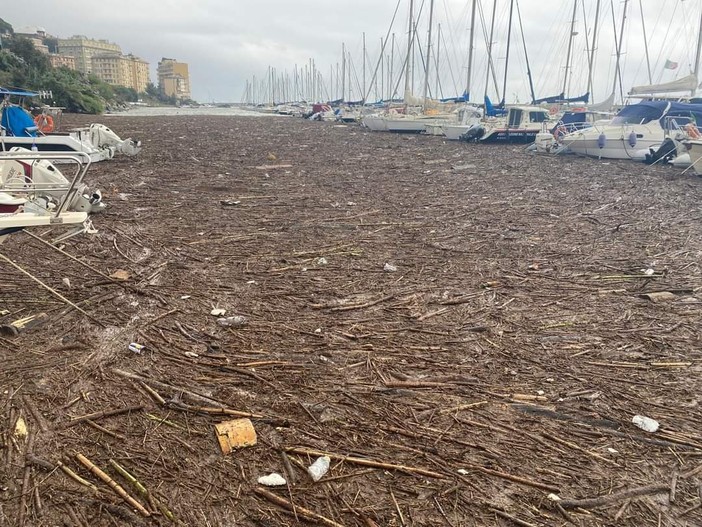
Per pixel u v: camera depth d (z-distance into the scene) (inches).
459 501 119.8
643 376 174.7
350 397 160.6
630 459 134.6
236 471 128.3
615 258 308.0
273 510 116.5
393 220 409.1
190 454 133.5
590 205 469.1
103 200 456.1
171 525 111.7
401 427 146.2
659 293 248.2
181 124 1815.9
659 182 604.7
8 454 130.6
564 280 270.1
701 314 225.1
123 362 177.0
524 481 126.0
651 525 113.2
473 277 274.7
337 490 122.5
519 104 1326.3
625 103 983.0
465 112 1328.7
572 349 193.6
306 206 460.4
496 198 506.6
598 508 118.0
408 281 267.4
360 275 276.1
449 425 147.6
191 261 295.1
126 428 142.5
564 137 882.1
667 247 330.6
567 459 134.3
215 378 169.2
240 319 213.6
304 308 230.5
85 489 120.8
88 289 241.9
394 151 981.2
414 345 195.9
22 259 281.7
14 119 628.1
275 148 1005.2
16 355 178.4
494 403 158.6
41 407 149.9
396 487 124.0
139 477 124.6
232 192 523.8
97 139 714.8
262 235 356.8
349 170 711.1
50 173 290.7
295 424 146.5
